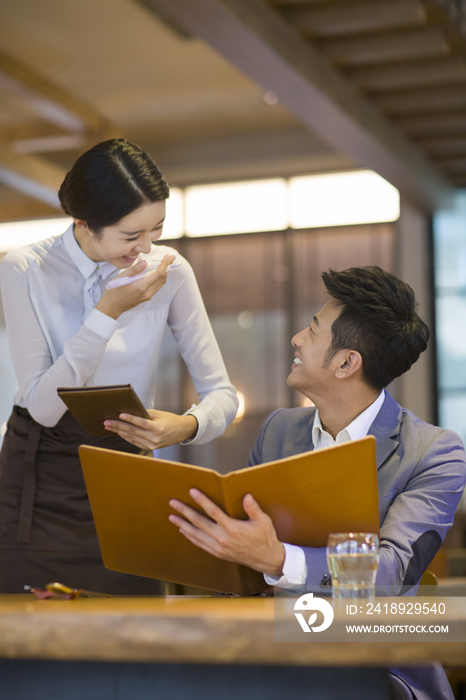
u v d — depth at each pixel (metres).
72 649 1.04
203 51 6.13
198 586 1.42
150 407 1.87
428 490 1.52
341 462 1.24
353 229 7.52
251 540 1.25
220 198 7.91
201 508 1.28
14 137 7.08
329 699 1.07
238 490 1.23
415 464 1.58
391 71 4.74
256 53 3.98
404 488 1.57
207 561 1.36
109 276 1.78
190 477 1.24
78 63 6.37
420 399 6.88
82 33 5.91
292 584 1.28
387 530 1.45
